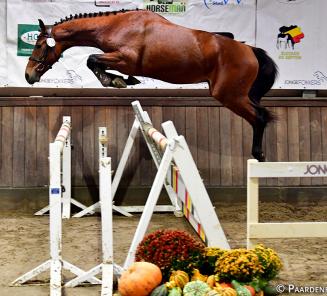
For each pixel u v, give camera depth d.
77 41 5.37
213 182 5.67
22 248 4.01
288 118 5.71
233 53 5.39
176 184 3.47
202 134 5.66
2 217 5.23
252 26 5.49
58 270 2.92
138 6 5.43
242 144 5.70
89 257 3.75
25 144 5.53
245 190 5.68
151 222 5.04
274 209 5.54
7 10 5.38
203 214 2.84
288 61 5.57
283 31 5.55
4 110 5.50
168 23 5.38
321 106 5.73
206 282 2.53
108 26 5.28
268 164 2.90
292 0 5.54
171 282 2.44
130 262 2.92
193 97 5.66
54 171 2.96
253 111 5.43
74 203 5.35
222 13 5.45
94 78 5.51
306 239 4.32
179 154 2.86
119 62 5.27
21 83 5.42
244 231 4.66
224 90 5.38
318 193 5.74
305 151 5.73
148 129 4.17
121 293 2.47
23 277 3.11
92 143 5.59
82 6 5.41
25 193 5.52
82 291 3.01
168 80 5.43
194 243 2.63
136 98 5.60
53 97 5.54
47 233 4.54
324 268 3.44
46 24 5.38
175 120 5.64
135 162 5.64
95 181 5.59
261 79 5.48
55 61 5.39
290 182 5.75
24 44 5.41
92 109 5.59
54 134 5.55
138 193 5.63
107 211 2.92
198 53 5.34
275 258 2.71
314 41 5.59
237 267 2.53
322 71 5.62
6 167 5.50
